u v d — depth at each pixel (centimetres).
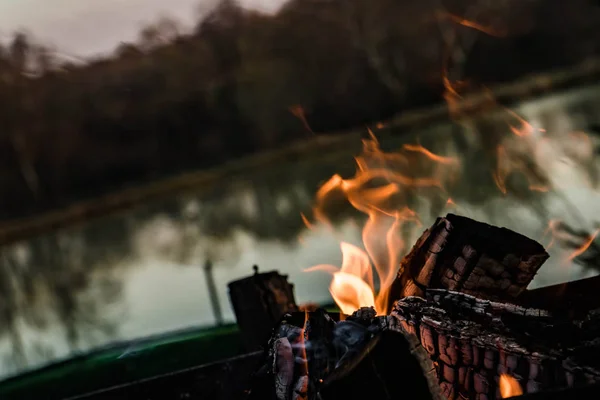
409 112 1719
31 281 860
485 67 1700
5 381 264
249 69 1948
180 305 503
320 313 124
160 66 1958
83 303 645
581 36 1591
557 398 100
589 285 153
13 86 1827
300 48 1928
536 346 115
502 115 1176
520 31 1677
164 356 248
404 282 162
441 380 127
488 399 119
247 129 1867
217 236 817
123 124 1862
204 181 1474
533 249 141
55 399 228
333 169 1126
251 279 207
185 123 1877
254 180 1274
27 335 572
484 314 128
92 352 273
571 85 1343
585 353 111
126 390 181
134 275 713
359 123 1802
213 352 239
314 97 1889
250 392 140
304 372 118
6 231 1486
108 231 1145
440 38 1791
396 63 1836
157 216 1159
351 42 1903
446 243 150
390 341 103
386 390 100
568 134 786
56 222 1454
